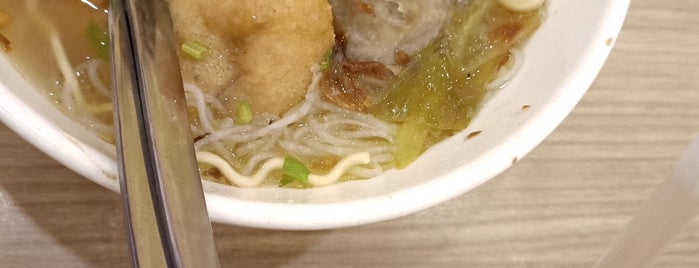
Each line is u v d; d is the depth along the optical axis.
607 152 0.22
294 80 0.18
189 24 0.18
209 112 0.18
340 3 0.19
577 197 0.21
